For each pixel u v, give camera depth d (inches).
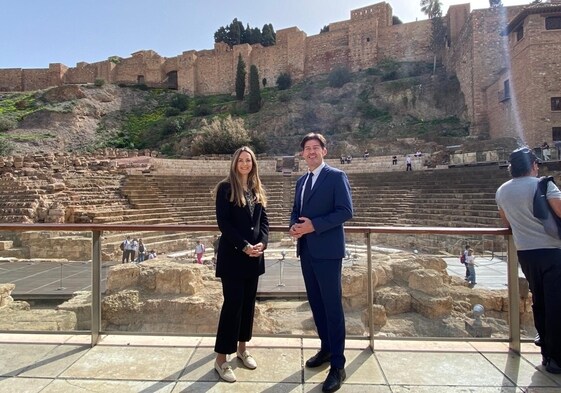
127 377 140.9
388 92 2118.6
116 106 2741.1
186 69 3068.4
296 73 2790.4
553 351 141.6
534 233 145.3
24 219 748.6
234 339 143.3
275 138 2128.4
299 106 2314.2
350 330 177.9
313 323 187.5
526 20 1207.6
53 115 2352.4
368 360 156.3
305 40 2797.7
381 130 1948.8
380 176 1221.7
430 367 149.3
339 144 1824.6
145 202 990.4
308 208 150.4
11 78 3221.0
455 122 1786.4
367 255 182.9
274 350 166.7
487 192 900.0
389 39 2544.3
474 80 1608.0
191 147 1905.8
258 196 158.6
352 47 2615.7
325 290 144.6
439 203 929.5
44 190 888.3
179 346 169.3
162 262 272.4
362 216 981.2
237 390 132.6
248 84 2901.1
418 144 1647.4
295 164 1508.4
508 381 137.9
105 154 1499.8
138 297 230.2
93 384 135.7
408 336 183.2
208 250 269.4
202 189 1162.6
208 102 2800.2
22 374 142.7
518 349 162.1
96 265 173.8
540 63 1180.5
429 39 2421.3
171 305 227.3
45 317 192.2
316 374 144.9
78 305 189.3
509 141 1220.5
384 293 227.0
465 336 191.2
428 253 231.8
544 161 896.3
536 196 145.9
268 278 199.3
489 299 184.2
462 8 2089.1
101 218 807.7
